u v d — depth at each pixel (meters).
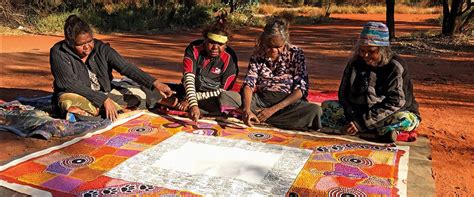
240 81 6.48
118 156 3.14
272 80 3.89
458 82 6.73
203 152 3.24
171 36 14.74
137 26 16.34
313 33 16.58
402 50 10.41
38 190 2.61
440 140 3.87
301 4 37.91
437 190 2.82
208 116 4.16
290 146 3.40
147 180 2.76
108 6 17.97
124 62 4.12
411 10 31.69
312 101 4.85
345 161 3.10
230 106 4.10
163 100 4.32
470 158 3.43
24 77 6.71
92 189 2.63
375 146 3.44
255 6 27.02
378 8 32.06
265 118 3.71
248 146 3.37
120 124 3.88
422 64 8.55
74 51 3.89
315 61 9.07
